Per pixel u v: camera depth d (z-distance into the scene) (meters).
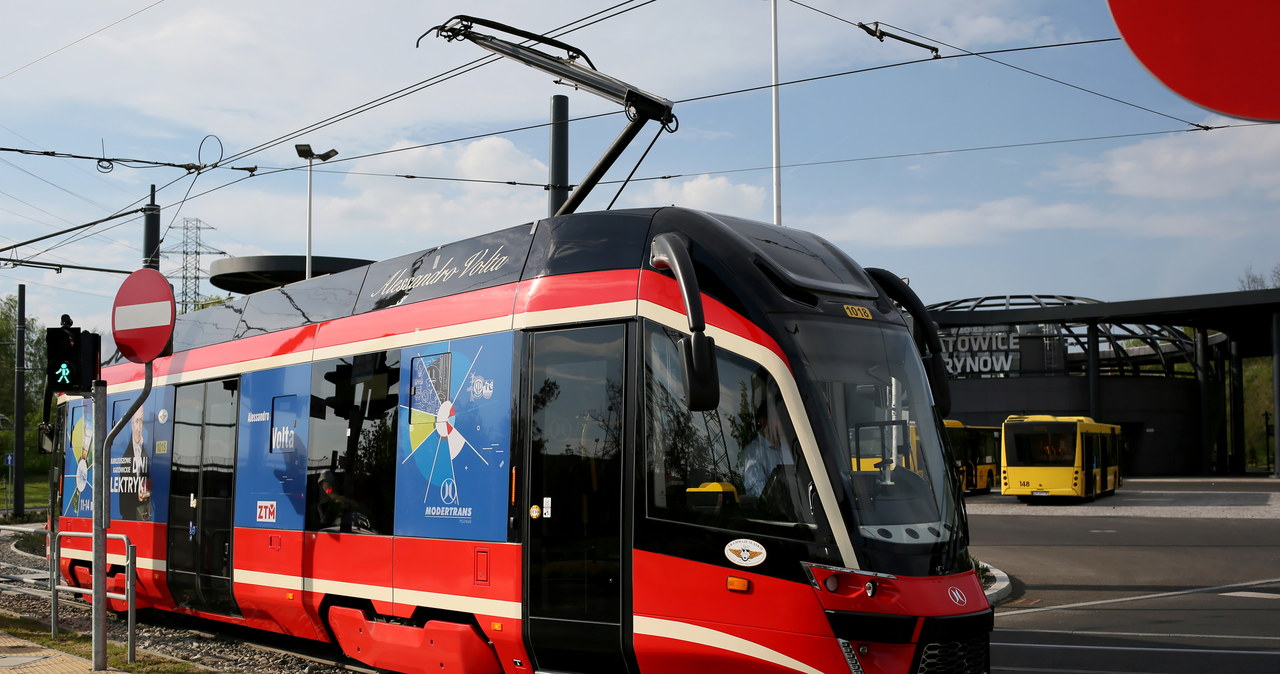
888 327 7.59
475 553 8.00
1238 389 66.06
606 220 7.95
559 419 7.67
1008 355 59.28
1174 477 58.94
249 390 10.87
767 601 6.62
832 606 6.45
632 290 7.48
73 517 14.47
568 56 11.87
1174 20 5.59
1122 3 5.64
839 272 7.82
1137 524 28.33
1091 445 38.72
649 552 7.08
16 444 38.31
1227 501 36.84
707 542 6.88
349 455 9.35
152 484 12.38
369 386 9.29
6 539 28.42
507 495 7.86
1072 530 26.88
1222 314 56.56
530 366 7.91
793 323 7.03
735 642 6.69
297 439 10.05
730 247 7.34
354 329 9.62
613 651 7.19
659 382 7.22
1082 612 13.80
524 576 7.66
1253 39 5.49
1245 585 16.09
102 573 9.20
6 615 12.88
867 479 6.80
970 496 45.75
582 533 7.41
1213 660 10.25
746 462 6.84
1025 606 14.53
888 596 6.43
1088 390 58.62
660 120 10.55
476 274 8.61
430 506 8.45
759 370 6.91
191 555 11.44
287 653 10.52
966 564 6.97
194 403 11.81
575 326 7.71
